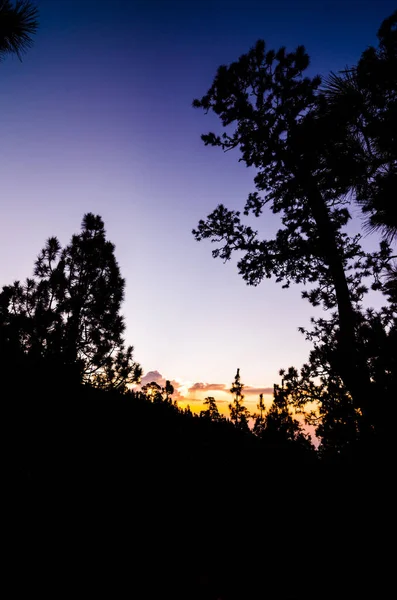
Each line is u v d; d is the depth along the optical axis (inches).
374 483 173.8
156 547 201.5
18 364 345.7
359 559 182.9
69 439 309.4
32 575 152.6
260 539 229.5
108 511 226.5
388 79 187.6
